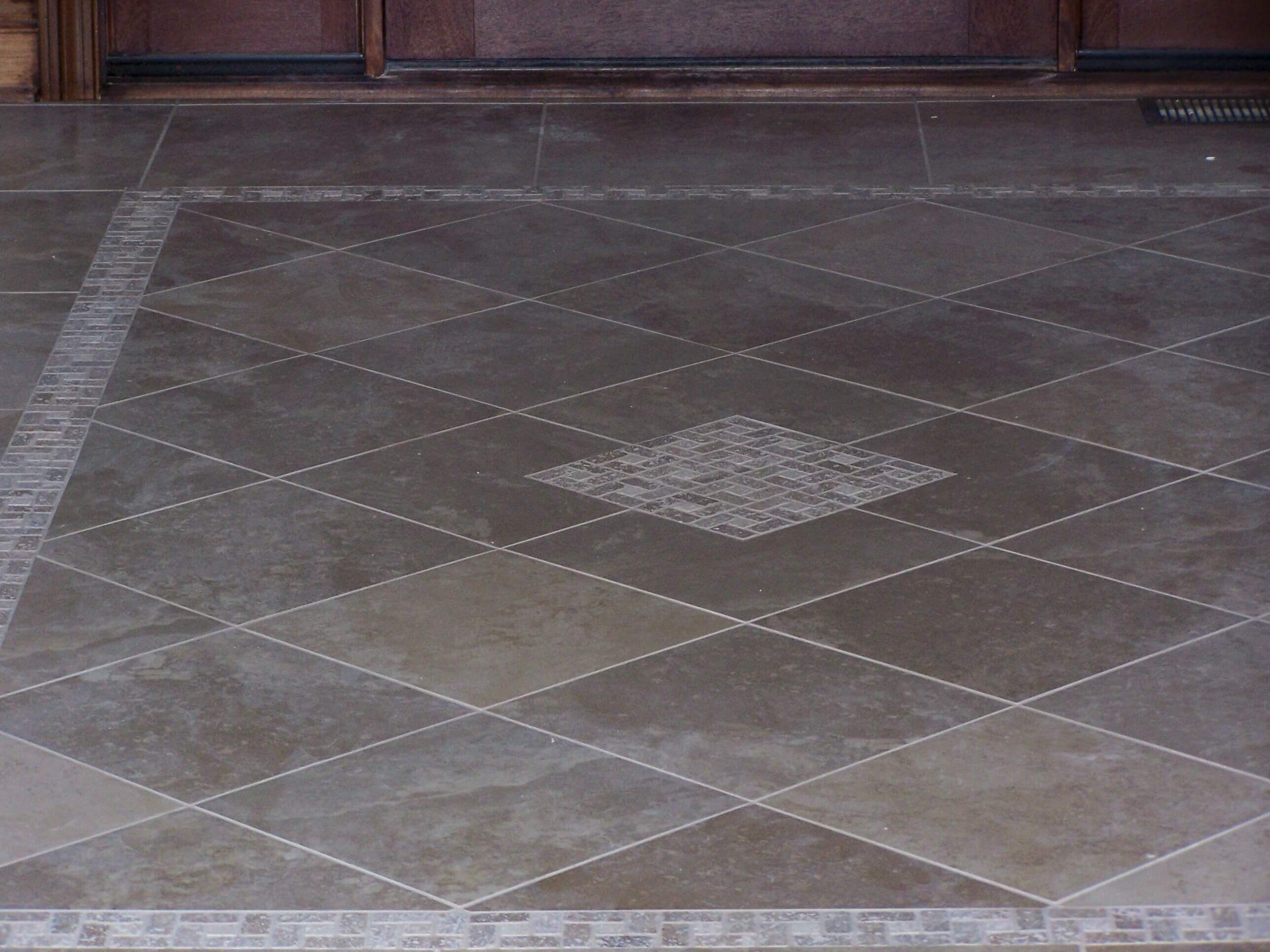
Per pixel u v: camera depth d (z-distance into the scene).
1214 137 6.16
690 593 3.44
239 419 4.19
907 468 3.94
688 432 4.12
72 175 5.81
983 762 2.92
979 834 2.74
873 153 6.02
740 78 6.64
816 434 4.11
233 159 5.97
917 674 3.17
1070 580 3.48
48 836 2.75
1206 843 2.71
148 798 2.84
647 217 5.45
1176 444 4.04
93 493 3.84
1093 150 6.04
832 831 2.75
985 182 5.75
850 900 2.60
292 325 4.72
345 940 2.53
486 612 3.38
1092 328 4.67
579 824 2.77
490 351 4.56
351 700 3.10
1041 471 3.92
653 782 2.88
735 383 4.37
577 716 3.05
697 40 6.63
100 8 6.54
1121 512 3.74
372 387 4.36
